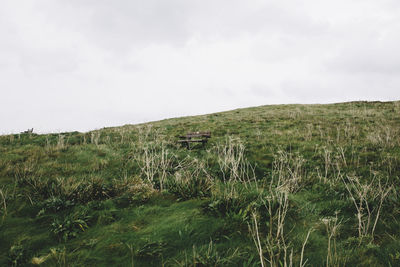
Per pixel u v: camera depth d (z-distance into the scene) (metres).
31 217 4.03
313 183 5.68
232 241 3.33
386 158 6.89
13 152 8.23
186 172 6.20
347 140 9.44
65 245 3.31
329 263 2.84
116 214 4.15
